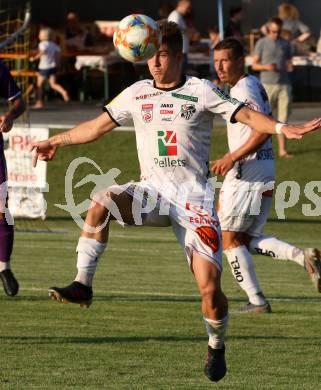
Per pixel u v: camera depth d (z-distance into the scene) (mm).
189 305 27750
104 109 20156
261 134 26047
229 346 22891
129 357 21609
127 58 19547
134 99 19844
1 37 60281
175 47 19453
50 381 19547
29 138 47531
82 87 74188
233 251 26953
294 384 19656
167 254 38250
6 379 19656
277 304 28375
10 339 23125
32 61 71312
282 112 56750
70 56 74562
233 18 69125
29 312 26312
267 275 34281
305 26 71062
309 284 32344
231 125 27016
